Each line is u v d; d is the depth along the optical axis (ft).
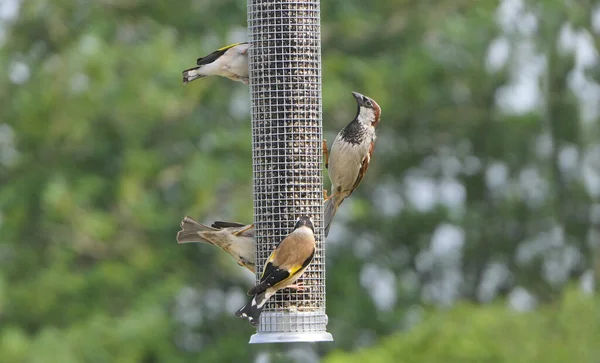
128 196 71.31
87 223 70.49
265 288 34.58
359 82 74.74
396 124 81.56
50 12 73.56
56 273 71.36
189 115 74.38
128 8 75.66
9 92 72.59
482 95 80.69
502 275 82.43
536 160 80.64
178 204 72.69
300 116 38.29
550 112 78.59
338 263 79.41
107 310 71.46
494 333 56.75
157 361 70.49
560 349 55.98
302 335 36.40
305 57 38.37
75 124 70.49
